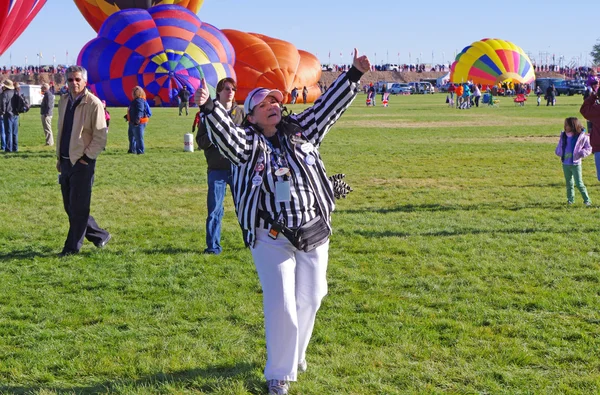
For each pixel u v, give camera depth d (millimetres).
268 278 4664
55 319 6316
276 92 4684
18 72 115188
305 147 4758
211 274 7730
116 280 7516
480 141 24391
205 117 4535
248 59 55469
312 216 4691
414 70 141500
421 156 19859
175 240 9398
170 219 10930
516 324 5996
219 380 4941
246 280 7449
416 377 4969
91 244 9188
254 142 4664
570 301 6594
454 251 8547
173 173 16250
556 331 5824
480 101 68812
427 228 9930
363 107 54594
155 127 31531
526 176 15602
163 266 8062
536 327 5953
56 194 13188
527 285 7141
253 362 5262
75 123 8281
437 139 25375
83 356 5422
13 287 7301
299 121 4871
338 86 4832
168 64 45844
